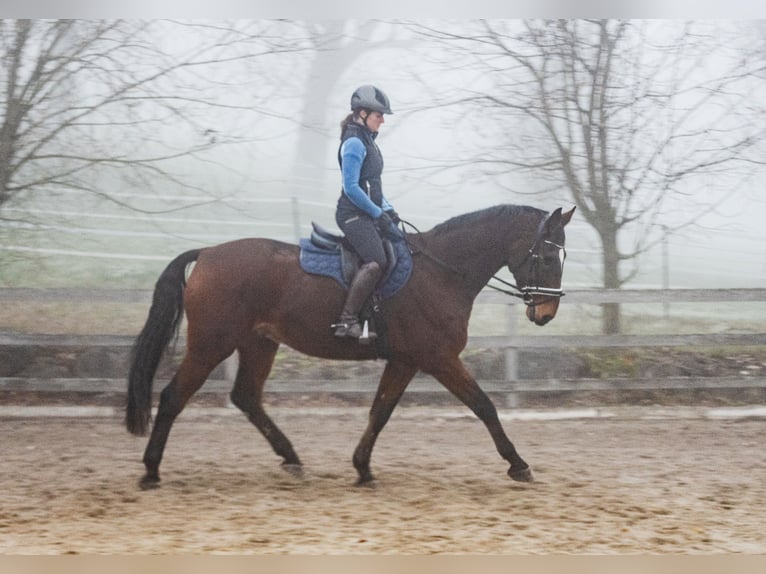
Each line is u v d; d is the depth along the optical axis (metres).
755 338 10.82
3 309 13.34
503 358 11.90
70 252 15.95
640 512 6.61
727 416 10.82
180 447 9.18
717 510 6.71
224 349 7.29
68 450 8.97
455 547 5.65
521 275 7.47
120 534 5.97
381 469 8.15
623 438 9.67
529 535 5.95
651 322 14.20
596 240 17.34
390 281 7.26
